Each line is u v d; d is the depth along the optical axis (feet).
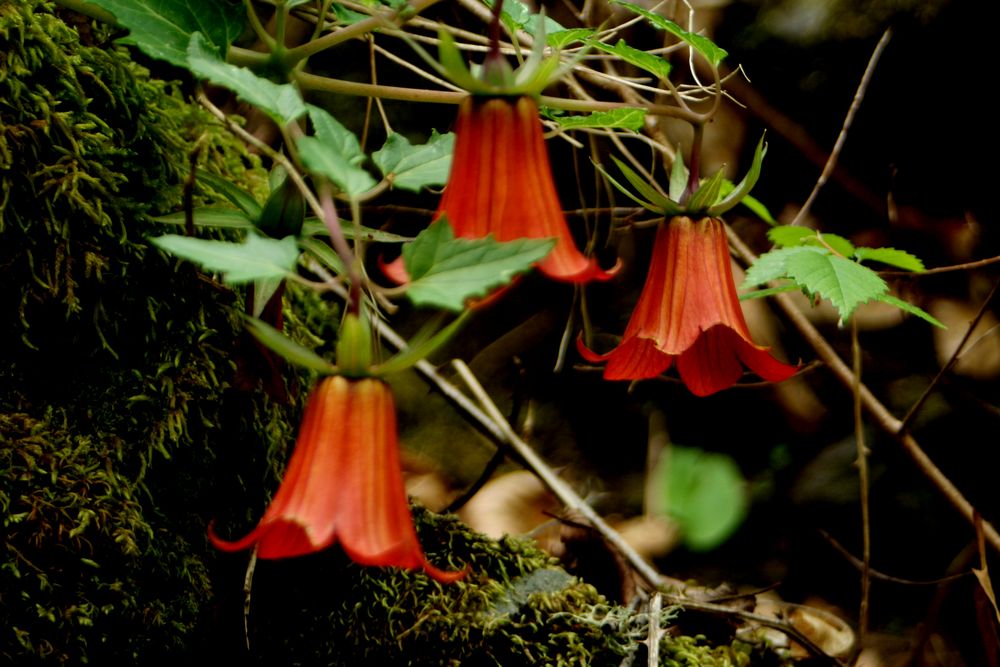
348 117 5.40
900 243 5.27
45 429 3.42
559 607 3.63
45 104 3.43
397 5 3.46
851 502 5.30
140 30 3.29
